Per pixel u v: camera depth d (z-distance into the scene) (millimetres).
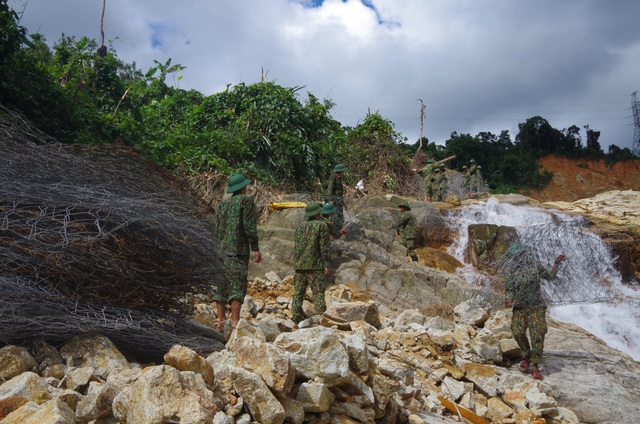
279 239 11938
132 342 4508
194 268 4945
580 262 8742
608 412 6676
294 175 18891
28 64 9695
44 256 4129
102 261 4309
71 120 10234
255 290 10117
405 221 13734
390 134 24125
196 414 3145
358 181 22047
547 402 6332
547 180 58188
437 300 10602
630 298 15039
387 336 7363
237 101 19406
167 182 5645
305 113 19859
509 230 15508
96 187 4754
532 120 63094
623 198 25156
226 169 14984
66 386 3703
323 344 4125
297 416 3711
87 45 17250
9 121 5117
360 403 4328
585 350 8336
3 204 4270
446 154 52125
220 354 4082
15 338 4078
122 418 3314
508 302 7492
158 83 21938
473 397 6418
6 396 3328
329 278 11047
